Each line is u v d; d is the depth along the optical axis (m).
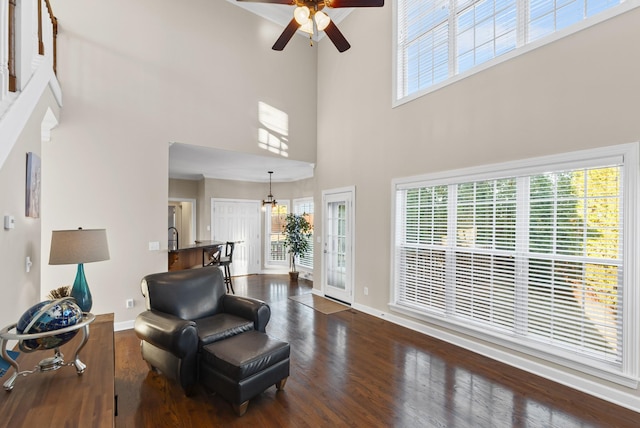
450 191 3.74
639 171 2.37
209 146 4.65
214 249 5.80
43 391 1.43
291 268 8.00
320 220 5.91
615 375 2.47
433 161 3.90
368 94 4.85
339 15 5.38
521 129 3.06
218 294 3.28
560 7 2.85
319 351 3.42
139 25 4.11
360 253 4.98
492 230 3.32
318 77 5.96
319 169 5.92
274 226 8.45
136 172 4.06
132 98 4.05
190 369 2.46
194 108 4.52
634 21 2.40
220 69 4.77
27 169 2.32
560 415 2.33
